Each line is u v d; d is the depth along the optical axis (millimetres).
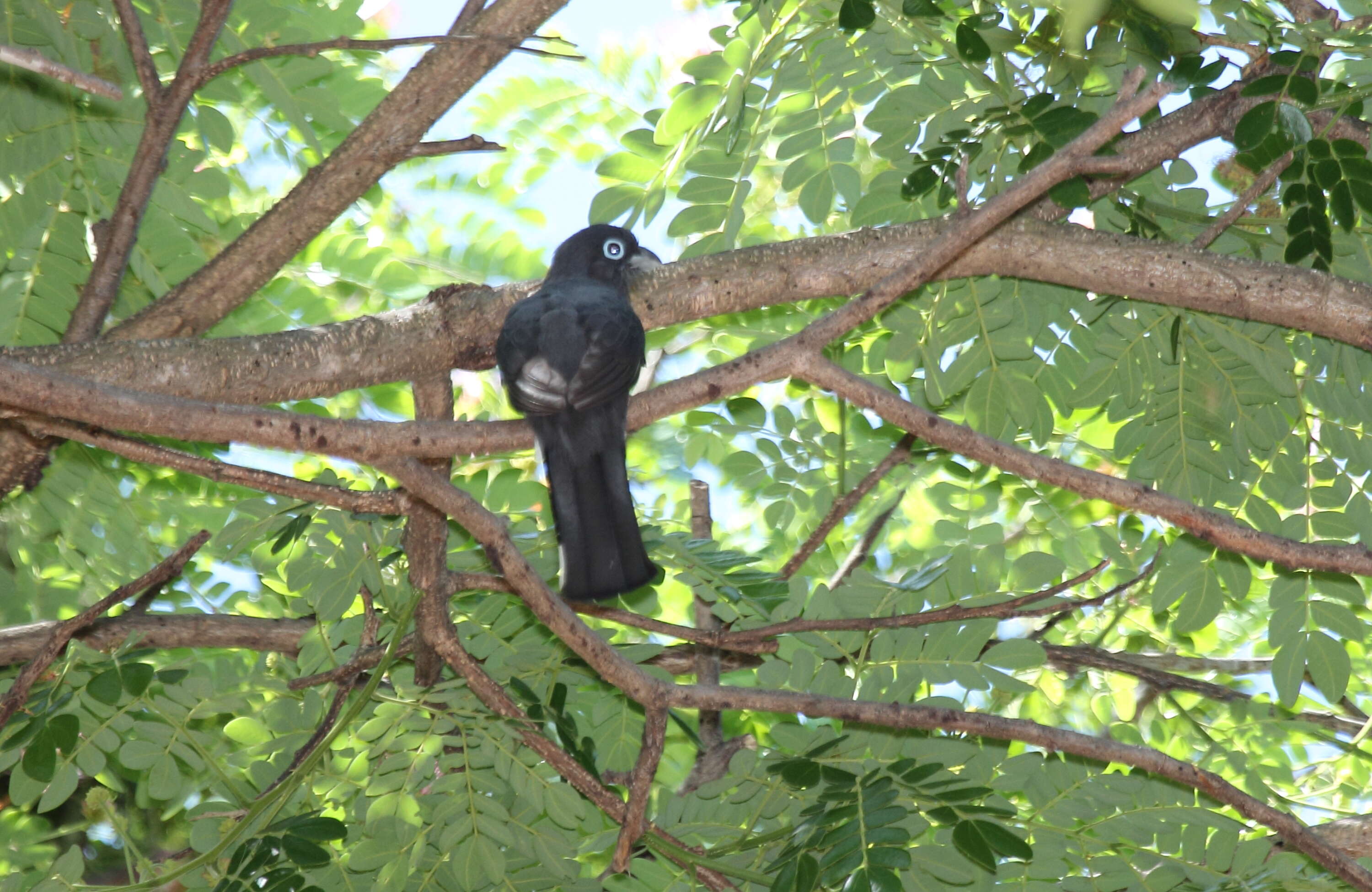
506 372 8828
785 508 12125
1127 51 10148
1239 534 8031
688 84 10664
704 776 10492
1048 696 12602
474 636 10102
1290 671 10234
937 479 12797
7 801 11070
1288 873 8641
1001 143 11180
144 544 11703
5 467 9422
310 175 9352
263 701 9500
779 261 10266
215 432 6809
